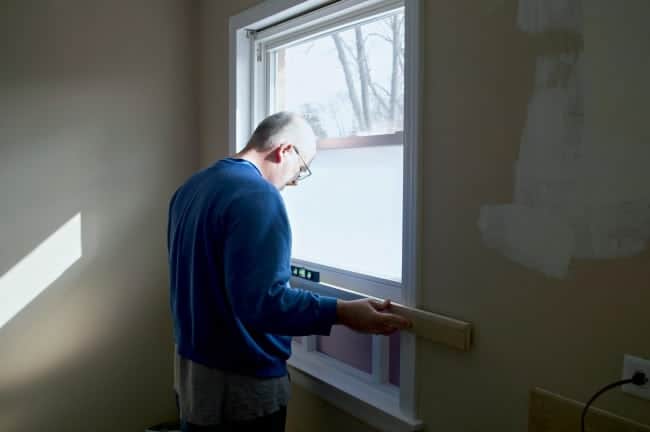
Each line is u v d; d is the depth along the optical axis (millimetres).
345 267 2041
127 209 2553
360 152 1977
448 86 1473
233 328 1515
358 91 1989
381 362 1839
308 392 2086
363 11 1918
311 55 2221
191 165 2711
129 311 2592
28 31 2285
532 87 1275
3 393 2340
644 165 1083
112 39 2465
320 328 1438
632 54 1095
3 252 2297
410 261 1600
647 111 1075
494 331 1381
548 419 1257
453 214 1475
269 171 1637
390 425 1677
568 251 1219
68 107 2387
